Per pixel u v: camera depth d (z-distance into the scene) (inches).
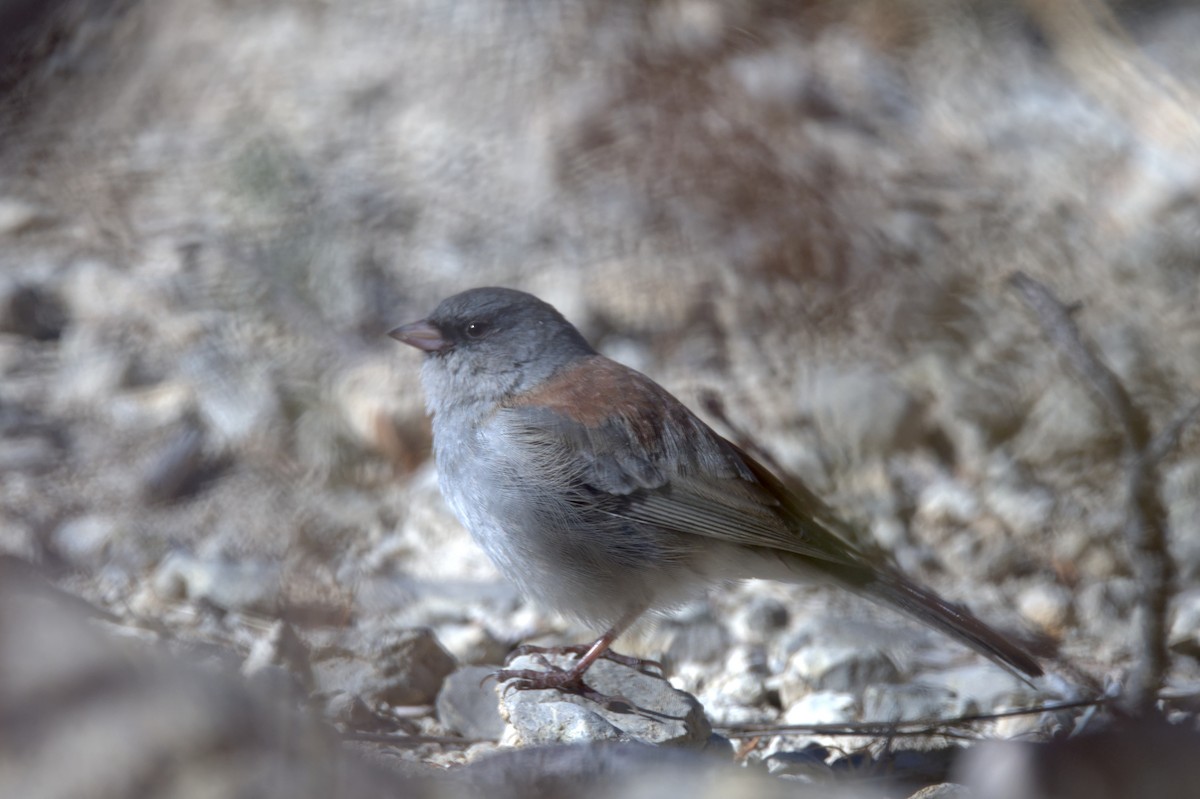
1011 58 621.6
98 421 448.8
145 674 201.5
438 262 518.9
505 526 315.9
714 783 244.4
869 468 440.1
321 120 575.2
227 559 384.8
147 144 565.3
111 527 396.8
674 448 317.1
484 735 312.8
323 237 517.7
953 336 482.6
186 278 503.5
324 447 439.5
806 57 576.7
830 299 495.8
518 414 318.7
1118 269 515.5
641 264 509.0
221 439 440.8
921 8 622.2
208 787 197.2
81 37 593.0
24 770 191.6
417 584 382.0
